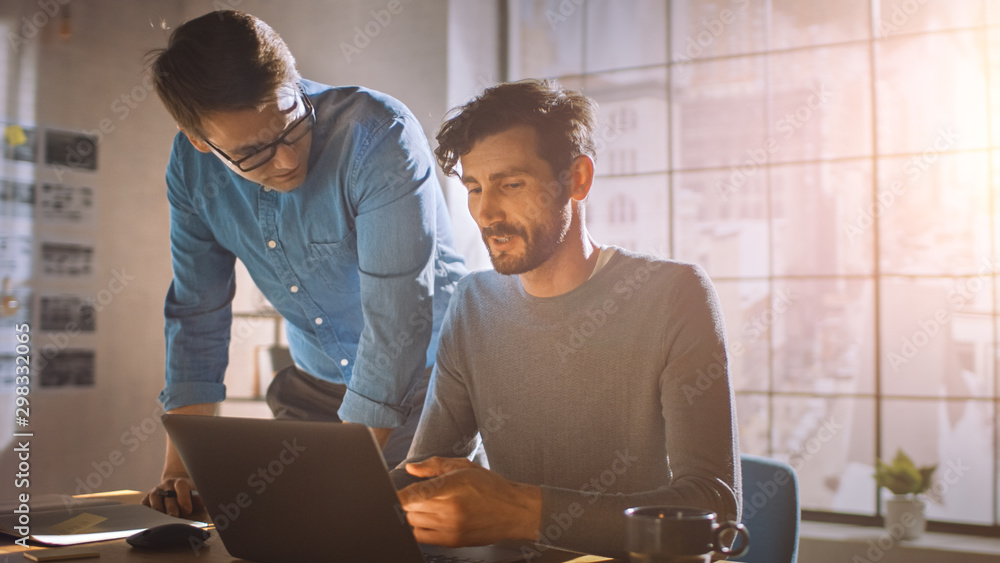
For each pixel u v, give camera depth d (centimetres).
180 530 97
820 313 286
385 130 123
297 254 135
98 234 314
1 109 289
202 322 140
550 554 91
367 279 121
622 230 313
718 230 300
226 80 106
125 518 112
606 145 315
